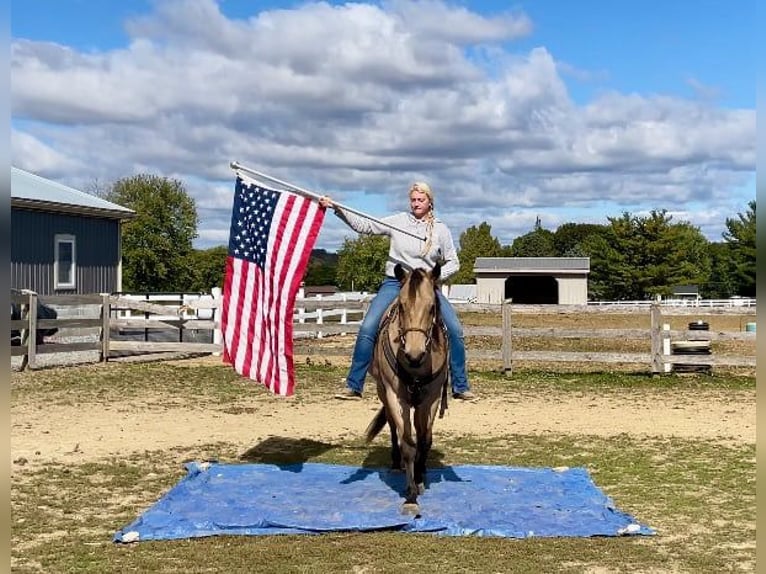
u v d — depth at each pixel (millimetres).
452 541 6402
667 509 7379
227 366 18344
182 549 6199
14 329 17125
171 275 66000
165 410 12695
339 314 29516
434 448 10055
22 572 5707
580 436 10828
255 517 6832
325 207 8227
